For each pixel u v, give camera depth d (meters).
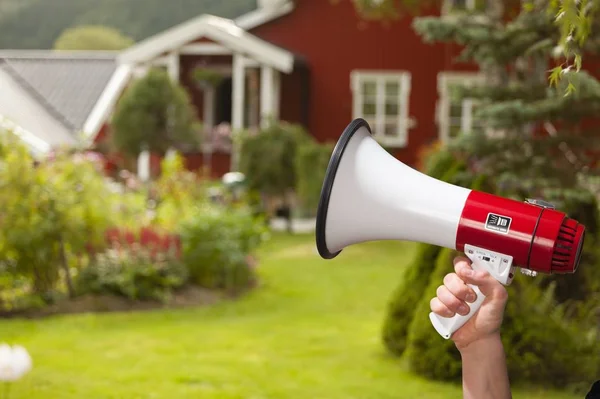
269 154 17.27
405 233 1.62
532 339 5.58
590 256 6.38
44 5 55.00
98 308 8.50
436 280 5.93
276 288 10.37
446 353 5.78
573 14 2.12
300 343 7.13
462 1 21.33
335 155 1.63
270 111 21.25
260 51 20.91
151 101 17.45
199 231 9.79
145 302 8.81
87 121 21.62
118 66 24.50
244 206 14.59
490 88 7.41
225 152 21.39
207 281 9.78
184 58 22.91
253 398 5.41
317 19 23.02
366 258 13.49
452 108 22.69
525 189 7.14
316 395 5.50
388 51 22.86
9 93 19.98
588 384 5.53
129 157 18.00
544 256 1.52
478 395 1.66
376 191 1.62
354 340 7.25
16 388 5.45
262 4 23.41
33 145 16.33
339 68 23.05
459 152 7.88
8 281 8.70
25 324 7.76
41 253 8.50
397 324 6.50
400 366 6.24
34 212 8.55
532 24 6.86
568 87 2.17
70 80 23.86
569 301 6.28
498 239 1.54
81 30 54.53
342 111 23.12
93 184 8.94
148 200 13.54
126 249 9.26
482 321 1.63
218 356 6.61
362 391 5.59
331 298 9.75
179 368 6.18
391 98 23.02
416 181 1.63
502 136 7.87
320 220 1.63
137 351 6.74
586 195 6.59
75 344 6.96
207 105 22.78
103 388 5.56
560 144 7.35
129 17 55.84
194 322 8.14
